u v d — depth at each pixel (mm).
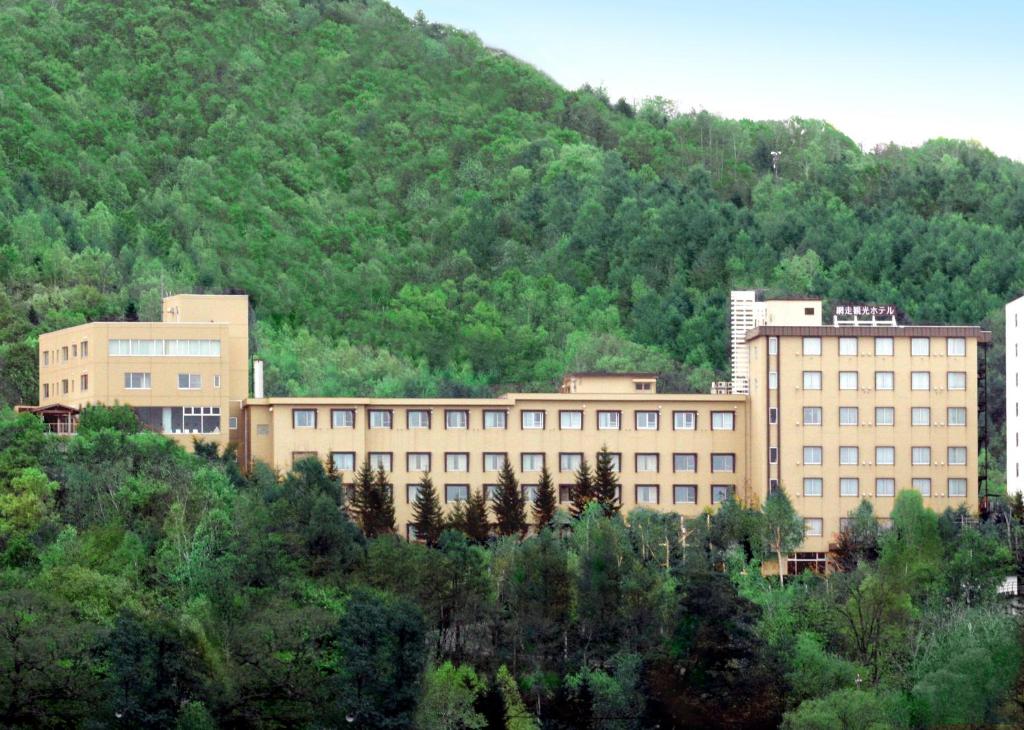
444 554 171250
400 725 142000
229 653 147375
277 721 145125
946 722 154000
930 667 159875
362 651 143625
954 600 175750
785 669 155375
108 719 138000
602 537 174875
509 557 175250
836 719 147125
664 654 157000
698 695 153750
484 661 162000
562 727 151250
